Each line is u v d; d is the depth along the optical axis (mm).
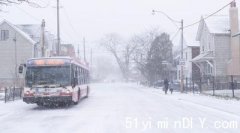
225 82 45688
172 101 29594
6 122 17125
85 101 30359
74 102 25219
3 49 62500
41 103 23656
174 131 13125
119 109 22312
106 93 45875
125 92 48844
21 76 56062
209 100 29312
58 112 21406
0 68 62375
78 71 27125
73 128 14469
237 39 48500
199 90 43656
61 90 22922
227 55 52531
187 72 67375
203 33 57250
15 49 58688
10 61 62344
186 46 68188
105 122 15977
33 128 14844
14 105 27297
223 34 52500
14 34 62469
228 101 27500
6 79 61969
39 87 22922
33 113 21219
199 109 21906
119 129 13766
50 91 22875
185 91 45000
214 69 52438
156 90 55438
